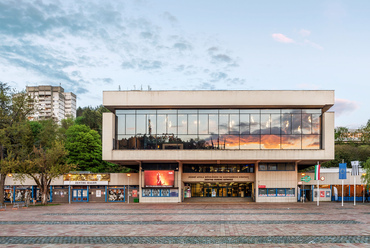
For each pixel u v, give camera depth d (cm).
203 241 1752
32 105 5050
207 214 3019
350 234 1928
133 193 4859
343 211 3250
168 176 4528
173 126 4334
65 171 4494
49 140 5438
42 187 4478
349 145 8694
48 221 2581
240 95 4209
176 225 2323
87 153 6431
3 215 3028
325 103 4159
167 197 4584
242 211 3284
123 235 1936
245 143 4281
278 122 4294
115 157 4262
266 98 4191
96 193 4916
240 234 1944
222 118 4325
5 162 4288
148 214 3050
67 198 4934
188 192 5025
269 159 4219
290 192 4553
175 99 4238
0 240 1811
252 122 4303
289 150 4197
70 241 1775
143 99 4241
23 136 4909
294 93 4188
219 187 5081
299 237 1845
